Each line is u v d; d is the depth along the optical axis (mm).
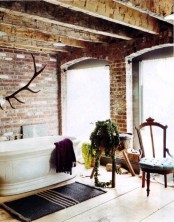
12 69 5238
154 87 4539
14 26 3604
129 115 4789
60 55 5938
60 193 3676
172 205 3246
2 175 3600
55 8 3215
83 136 5781
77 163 5270
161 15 2873
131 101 4820
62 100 6062
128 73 4750
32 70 5578
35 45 4918
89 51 5273
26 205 3285
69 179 4273
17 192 3650
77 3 2682
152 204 3285
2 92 5094
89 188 3865
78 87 5836
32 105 5594
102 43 5039
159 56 4371
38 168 3873
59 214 3057
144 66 4648
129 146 4203
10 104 4973
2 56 5078
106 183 3900
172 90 4309
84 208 3205
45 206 3246
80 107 5820
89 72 5578
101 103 5379
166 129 4078
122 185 3973
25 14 2971
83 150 4895
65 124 6141
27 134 5445
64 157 4020
